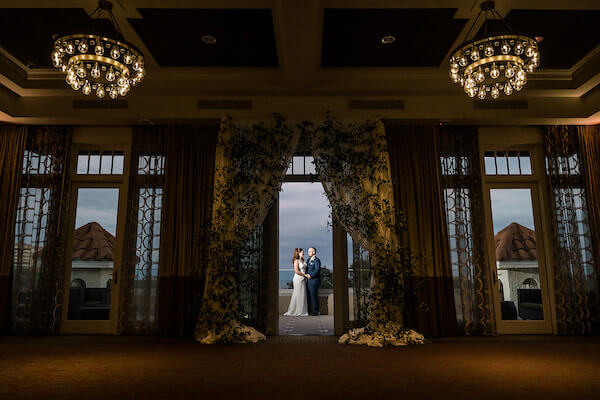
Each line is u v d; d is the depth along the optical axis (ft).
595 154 20.21
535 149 20.99
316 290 29.73
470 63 14.16
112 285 19.69
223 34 15.66
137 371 11.53
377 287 17.61
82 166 20.84
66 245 20.18
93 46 12.95
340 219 18.67
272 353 14.55
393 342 16.28
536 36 15.69
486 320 18.58
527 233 20.56
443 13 14.29
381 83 18.95
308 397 8.89
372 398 8.83
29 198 19.86
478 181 19.84
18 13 14.33
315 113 19.61
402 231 18.83
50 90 18.93
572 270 19.29
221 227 18.21
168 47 16.57
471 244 19.24
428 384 10.04
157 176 19.94
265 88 19.06
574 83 18.83
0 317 18.69
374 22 14.78
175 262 18.81
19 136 20.16
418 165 19.66
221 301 17.51
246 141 19.13
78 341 17.21
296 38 14.90
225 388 9.68
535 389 9.55
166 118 19.47
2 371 11.53
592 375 10.96
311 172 20.85
